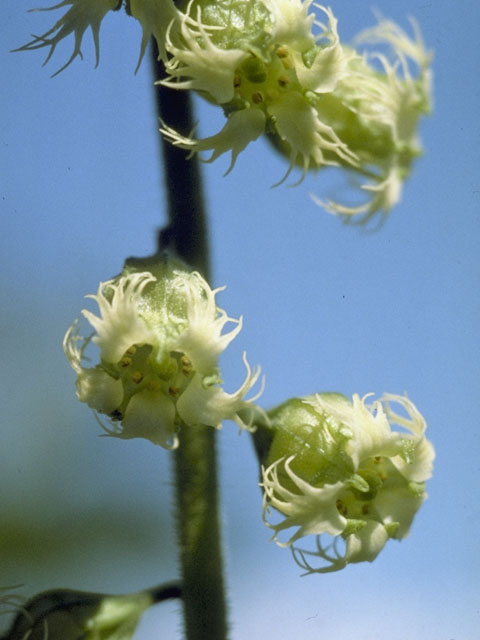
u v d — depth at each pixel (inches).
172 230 4.3
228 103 4.3
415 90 4.9
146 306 4.2
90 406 4.2
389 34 5.0
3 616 4.4
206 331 4.1
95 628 4.3
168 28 4.2
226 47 4.3
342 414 4.3
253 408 4.3
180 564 4.2
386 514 4.4
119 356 4.1
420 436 4.4
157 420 4.2
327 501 4.2
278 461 4.2
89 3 4.4
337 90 4.7
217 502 4.2
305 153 4.4
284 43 4.3
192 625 4.2
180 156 4.3
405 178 4.9
